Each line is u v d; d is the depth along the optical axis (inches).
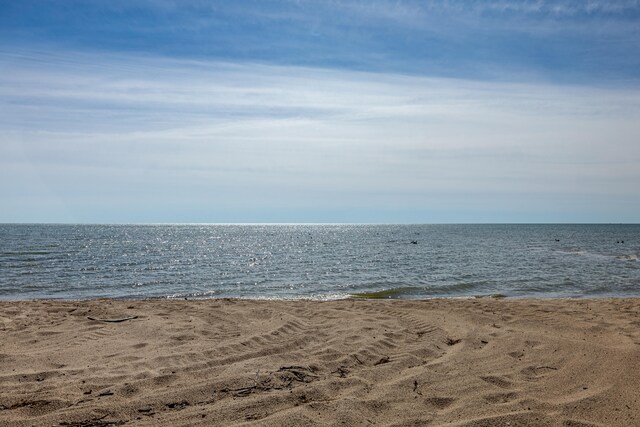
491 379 171.8
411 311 333.7
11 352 205.5
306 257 1325.0
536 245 1958.7
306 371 179.8
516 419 135.2
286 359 195.6
